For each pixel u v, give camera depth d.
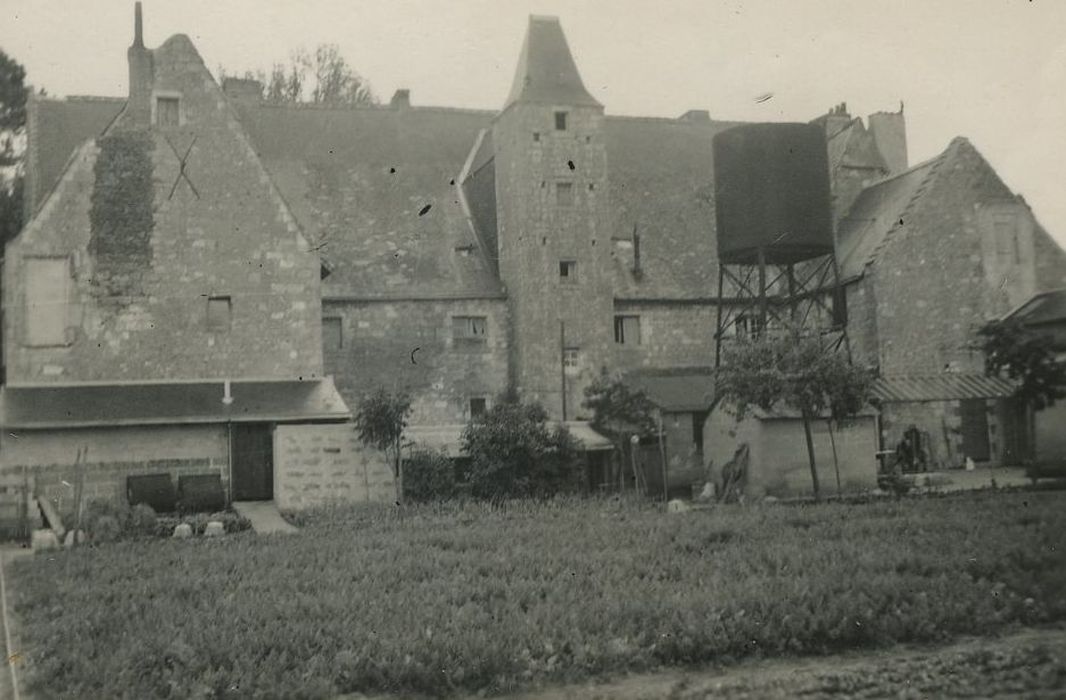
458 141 48.69
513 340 42.16
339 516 30.20
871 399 37.62
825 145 39.75
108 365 34.81
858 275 42.03
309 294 36.94
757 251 39.12
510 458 34.19
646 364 44.34
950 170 43.06
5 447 32.09
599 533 24.22
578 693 13.38
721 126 53.47
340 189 44.84
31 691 13.25
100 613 16.45
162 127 36.09
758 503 31.08
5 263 34.72
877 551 20.02
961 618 16.06
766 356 32.72
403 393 34.56
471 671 13.66
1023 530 22.28
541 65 43.47
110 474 32.91
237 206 36.56
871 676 14.15
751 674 14.11
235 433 34.47
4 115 45.59
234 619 15.72
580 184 42.75
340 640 14.70
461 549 22.73
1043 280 43.31
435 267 43.00
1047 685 14.10
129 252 35.41
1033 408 34.31
